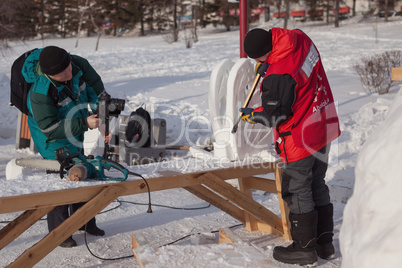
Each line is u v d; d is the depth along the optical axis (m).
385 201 1.41
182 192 5.41
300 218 3.18
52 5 68.50
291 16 62.38
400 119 1.51
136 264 3.25
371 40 31.56
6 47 24.16
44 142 3.30
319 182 3.38
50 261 3.33
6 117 9.77
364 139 6.02
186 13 69.50
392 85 11.45
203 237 3.52
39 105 3.08
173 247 2.34
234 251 2.30
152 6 68.44
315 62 3.13
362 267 1.37
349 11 62.00
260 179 3.87
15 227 2.69
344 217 1.62
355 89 11.82
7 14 23.47
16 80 3.20
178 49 33.75
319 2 58.69
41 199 2.69
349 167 5.26
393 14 57.91
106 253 3.49
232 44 35.81
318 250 3.36
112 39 58.16
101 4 65.25
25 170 4.34
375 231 1.40
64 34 69.44
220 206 3.75
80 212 2.83
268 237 3.82
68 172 3.07
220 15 63.50
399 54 11.61
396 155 1.43
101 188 2.91
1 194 2.63
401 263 1.26
